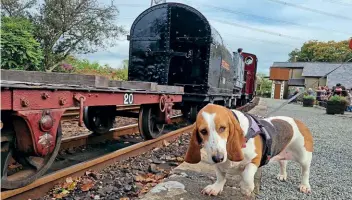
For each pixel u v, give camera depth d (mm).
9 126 2895
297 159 3475
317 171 4594
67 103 3191
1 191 2797
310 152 3453
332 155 5898
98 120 5680
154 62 8688
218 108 2557
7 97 2496
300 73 53188
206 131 2473
